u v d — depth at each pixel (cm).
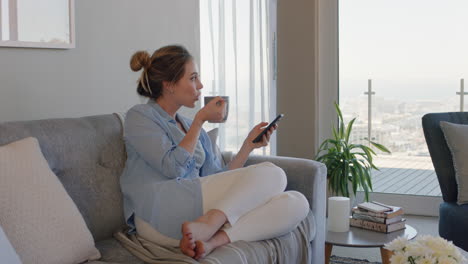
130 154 214
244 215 201
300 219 210
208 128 371
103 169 209
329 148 388
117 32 278
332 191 371
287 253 207
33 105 234
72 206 173
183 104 229
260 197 203
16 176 161
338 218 258
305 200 213
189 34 334
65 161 196
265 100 422
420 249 154
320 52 416
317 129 413
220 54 369
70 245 165
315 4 405
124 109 284
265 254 197
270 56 428
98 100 268
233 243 193
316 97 411
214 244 187
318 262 243
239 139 395
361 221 263
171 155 207
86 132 209
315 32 406
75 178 198
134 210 204
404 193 410
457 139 283
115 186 211
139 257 183
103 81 271
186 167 214
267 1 420
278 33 414
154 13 304
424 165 404
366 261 313
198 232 182
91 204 200
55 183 171
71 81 252
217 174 213
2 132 181
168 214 200
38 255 155
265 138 245
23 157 167
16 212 155
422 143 404
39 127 194
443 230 270
